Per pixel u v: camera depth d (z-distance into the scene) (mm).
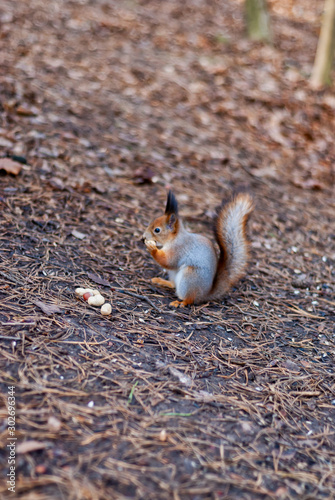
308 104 16094
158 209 9789
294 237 10148
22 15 17219
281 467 4711
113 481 4164
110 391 5188
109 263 7805
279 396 5715
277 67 18234
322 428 5355
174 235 7234
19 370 5137
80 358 5566
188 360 5996
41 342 5629
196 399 5367
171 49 18141
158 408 5121
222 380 5793
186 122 13938
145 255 8336
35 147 10359
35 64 14180
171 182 10992
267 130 14500
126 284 7406
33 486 3953
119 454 4449
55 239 7941
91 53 16203
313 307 7859
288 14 24172
